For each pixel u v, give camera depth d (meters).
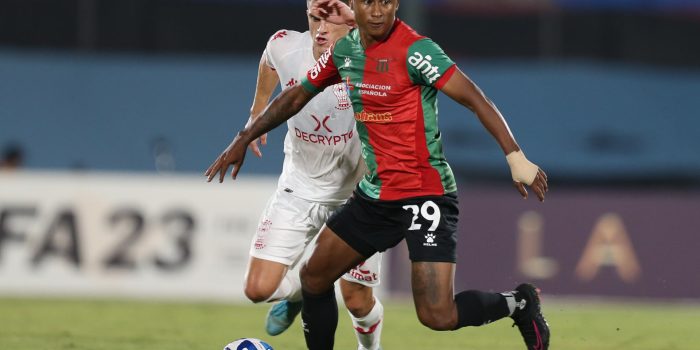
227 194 41.12
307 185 23.11
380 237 19.55
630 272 43.38
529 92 64.00
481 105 18.03
